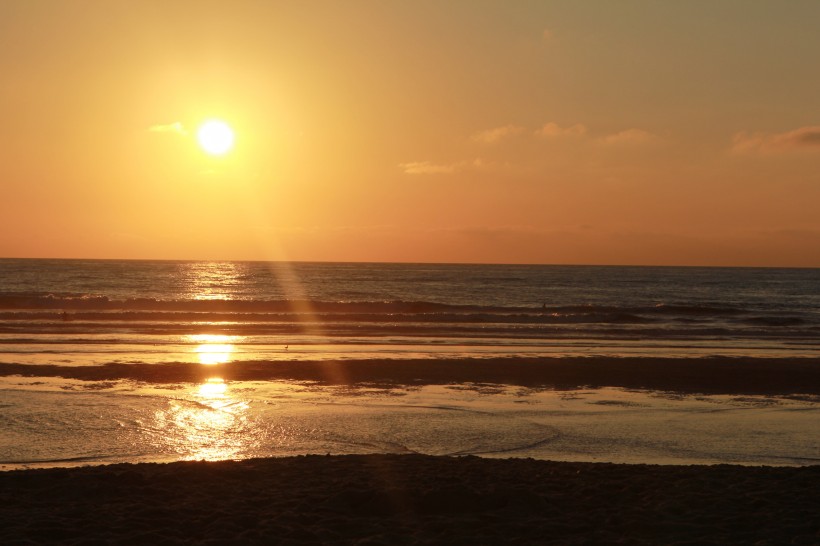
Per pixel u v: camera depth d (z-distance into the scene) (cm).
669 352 2919
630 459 1297
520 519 859
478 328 3859
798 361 2619
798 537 794
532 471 1075
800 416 1708
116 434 1401
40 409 1602
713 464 1216
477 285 10950
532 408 1744
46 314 4062
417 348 2883
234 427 1485
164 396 1783
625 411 1730
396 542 783
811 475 1059
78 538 772
